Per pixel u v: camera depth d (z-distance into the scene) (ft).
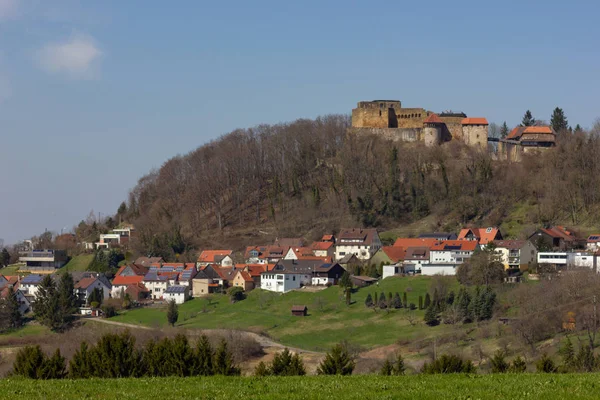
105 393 297.33
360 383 313.53
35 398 288.10
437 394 282.15
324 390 294.66
